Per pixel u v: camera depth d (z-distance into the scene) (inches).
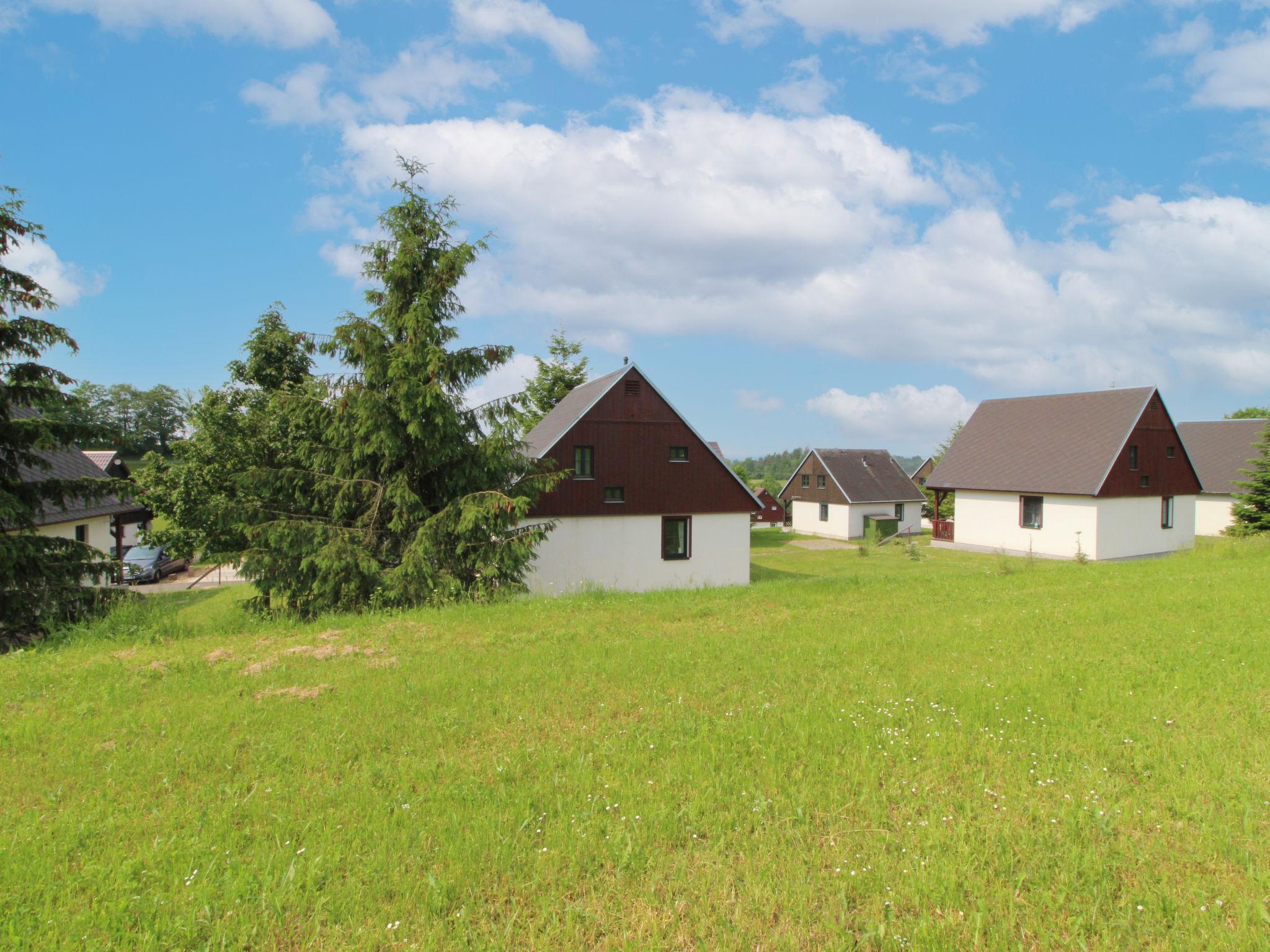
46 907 144.2
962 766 207.2
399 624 414.3
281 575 538.6
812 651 340.2
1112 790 190.9
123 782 204.1
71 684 296.4
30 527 518.0
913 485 2175.2
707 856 163.0
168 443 849.5
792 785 195.3
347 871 158.2
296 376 893.8
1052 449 1357.0
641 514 995.3
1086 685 277.6
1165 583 541.6
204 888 150.5
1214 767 201.5
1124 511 1280.8
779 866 157.9
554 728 242.1
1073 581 585.0
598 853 164.1
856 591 539.8
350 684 290.2
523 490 629.3
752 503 1061.1
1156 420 1317.7
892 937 134.1
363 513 584.7
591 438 968.9
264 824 179.6
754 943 134.3
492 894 150.9
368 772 205.9
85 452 1428.4
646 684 288.8
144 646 373.1
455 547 574.2
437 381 573.0
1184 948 131.5
